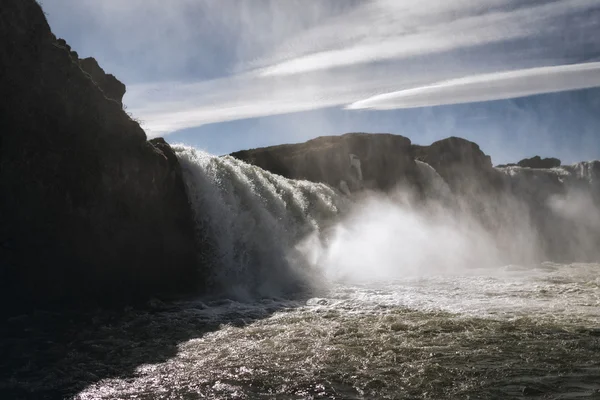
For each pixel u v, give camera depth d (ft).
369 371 24.88
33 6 39.29
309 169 82.33
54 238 38.65
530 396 21.72
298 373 24.79
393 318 34.78
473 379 23.57
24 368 26.04
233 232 49.08
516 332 30.50
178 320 35.32
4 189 36.86
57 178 38.93
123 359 27.32
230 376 24.57
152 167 43.70
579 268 65.41
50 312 36.70
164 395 22.56
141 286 42.37
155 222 43.86
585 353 26.61
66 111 40.09
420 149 96.43
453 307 38.22
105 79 49.57
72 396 22.62
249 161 82.17
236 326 33.78
